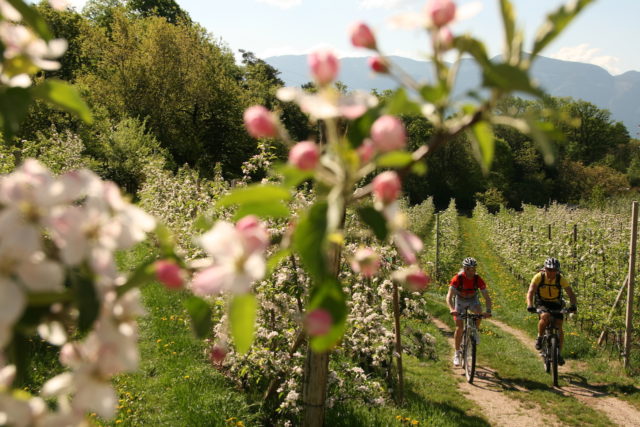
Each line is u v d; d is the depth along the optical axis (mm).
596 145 66000
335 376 4906
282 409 4602
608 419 5684
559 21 609
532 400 6188
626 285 8211
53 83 813
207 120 31828
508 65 569
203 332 786
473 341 6852
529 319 10039
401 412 5281
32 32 809
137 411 4488
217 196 7020
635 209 7078
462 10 634
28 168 623
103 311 663
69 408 696
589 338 8562
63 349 685
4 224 563
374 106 683
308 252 650
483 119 622
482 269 17406
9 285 564
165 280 670
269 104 37062
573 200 55812
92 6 39156
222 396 4859
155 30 28453
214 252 639
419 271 868
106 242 618
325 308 652
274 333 4734
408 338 7105
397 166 667
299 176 666
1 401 658
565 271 11117
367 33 651
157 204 11656
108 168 19938
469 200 52938
